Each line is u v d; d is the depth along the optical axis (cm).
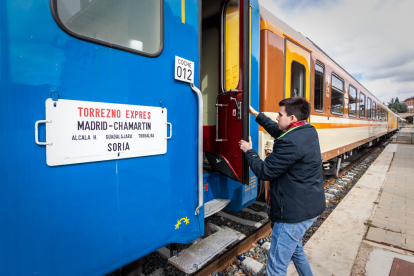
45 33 114
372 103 1134
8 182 107
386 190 563
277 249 186
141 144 156
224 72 281
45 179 116
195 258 198
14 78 106
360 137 881
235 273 249
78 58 125
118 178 145
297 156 172
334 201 488
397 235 341
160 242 172
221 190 282
